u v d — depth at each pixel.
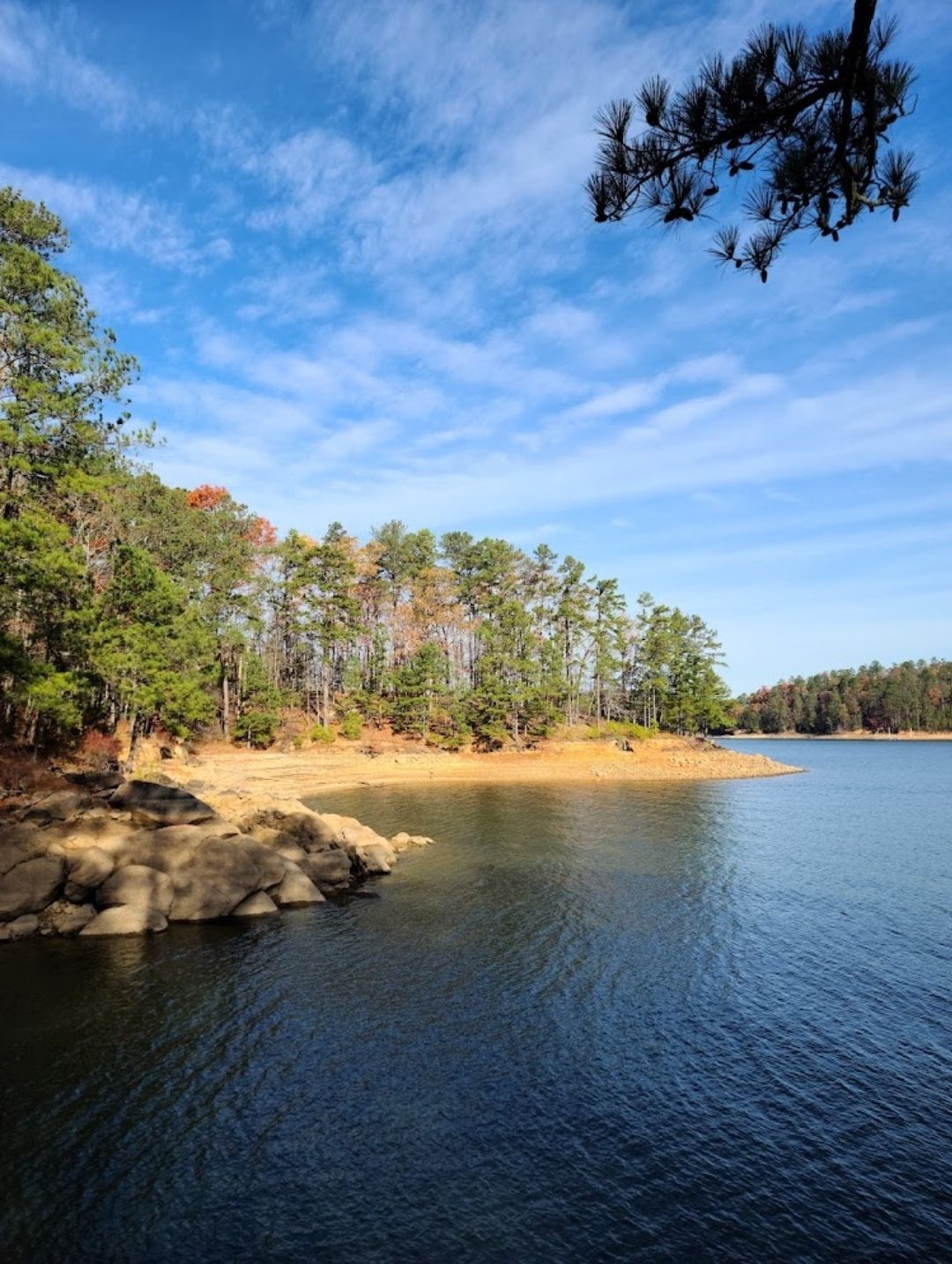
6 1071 15.91
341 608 88.44
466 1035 18.14
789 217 7.53
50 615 35.38
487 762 84.50
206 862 28.17
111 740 49.69
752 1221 11.88
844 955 24.14
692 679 109.94
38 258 33.56
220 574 74.06
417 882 33.34
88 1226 11.41
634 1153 13.57
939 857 39.97
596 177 7.29
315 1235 11.36
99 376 37.22
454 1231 11.52
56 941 24.19
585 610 102.31
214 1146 13.48
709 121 6.78
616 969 22.69
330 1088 15.56
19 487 34.84
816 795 68.62
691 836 45.53
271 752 77.75
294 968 22.36
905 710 194.00
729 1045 17.80
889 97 6.42
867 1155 13.64
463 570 105.88
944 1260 11.13
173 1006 19.41
